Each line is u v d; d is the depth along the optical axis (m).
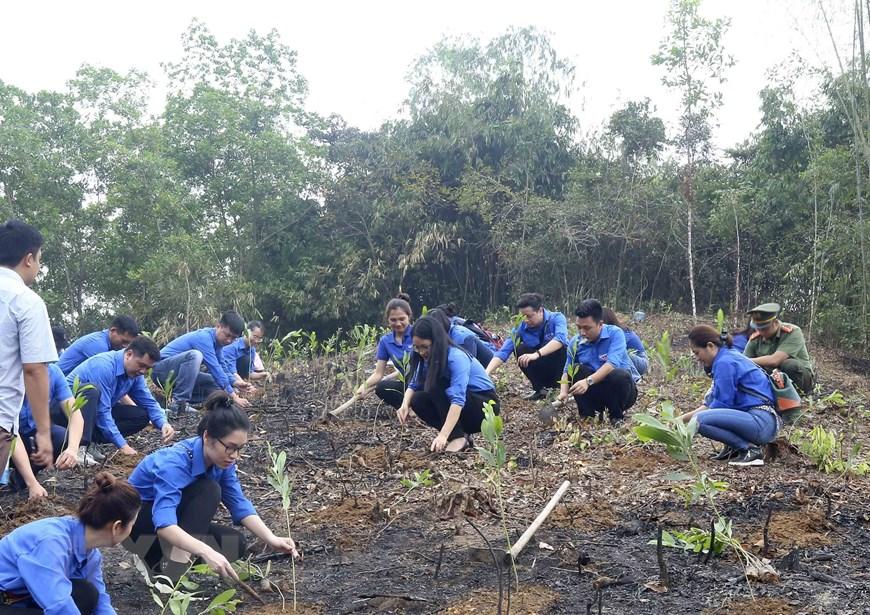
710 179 22.20
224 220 24.84
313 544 4.92
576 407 8.80
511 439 7.57
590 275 22.09
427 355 6.89
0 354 4.27
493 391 7.20
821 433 6.59
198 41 25.36
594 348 8.05
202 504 4.18
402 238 23.97
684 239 21.23
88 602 3.41
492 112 23.73
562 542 4.85
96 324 23.19
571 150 23.67
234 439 4.11
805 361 8.27
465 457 6.81
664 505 5.51
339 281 23.66
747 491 5.75
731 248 21.14
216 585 4.35
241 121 24.58
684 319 19.70
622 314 20.94
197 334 8.90
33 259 4.44
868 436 8.16
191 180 24.55
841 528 5.09
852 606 3.88
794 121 19.75
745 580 4.20
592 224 21.27
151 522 4.31
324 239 24.59
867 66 15.42
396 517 5.29
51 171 21.67
